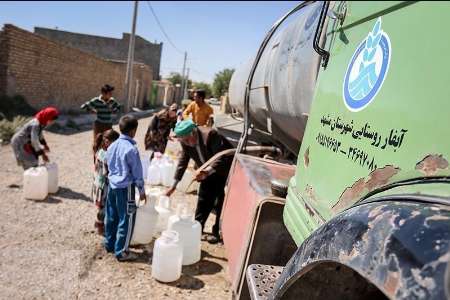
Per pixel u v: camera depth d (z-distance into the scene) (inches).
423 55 49.6
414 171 46.1
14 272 147.6
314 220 71.0
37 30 1846.7
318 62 123.6
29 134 232.1
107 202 169.5
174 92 2094.0
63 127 546.3
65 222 200.8
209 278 161.2
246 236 109.8
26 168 235.9
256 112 210.7
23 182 240.2
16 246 167.9
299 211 80.7
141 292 144.9
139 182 163.6
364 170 56.7
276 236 106.3
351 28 75.3
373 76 61.1
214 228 200.1
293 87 142.3
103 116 323.9
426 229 36.9
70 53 737.6
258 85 193.3
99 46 1919.3
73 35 1884.8
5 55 531.2
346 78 71.1
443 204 38.8
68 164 327.6
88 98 883.4
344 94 70.2
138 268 162.6
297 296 58.3
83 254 168.6
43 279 145.4
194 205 255.9
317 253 51.2
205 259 178.4
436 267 33.5
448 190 39.9
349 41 74.7
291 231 84.0
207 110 326.6
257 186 118.1
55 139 446.9
